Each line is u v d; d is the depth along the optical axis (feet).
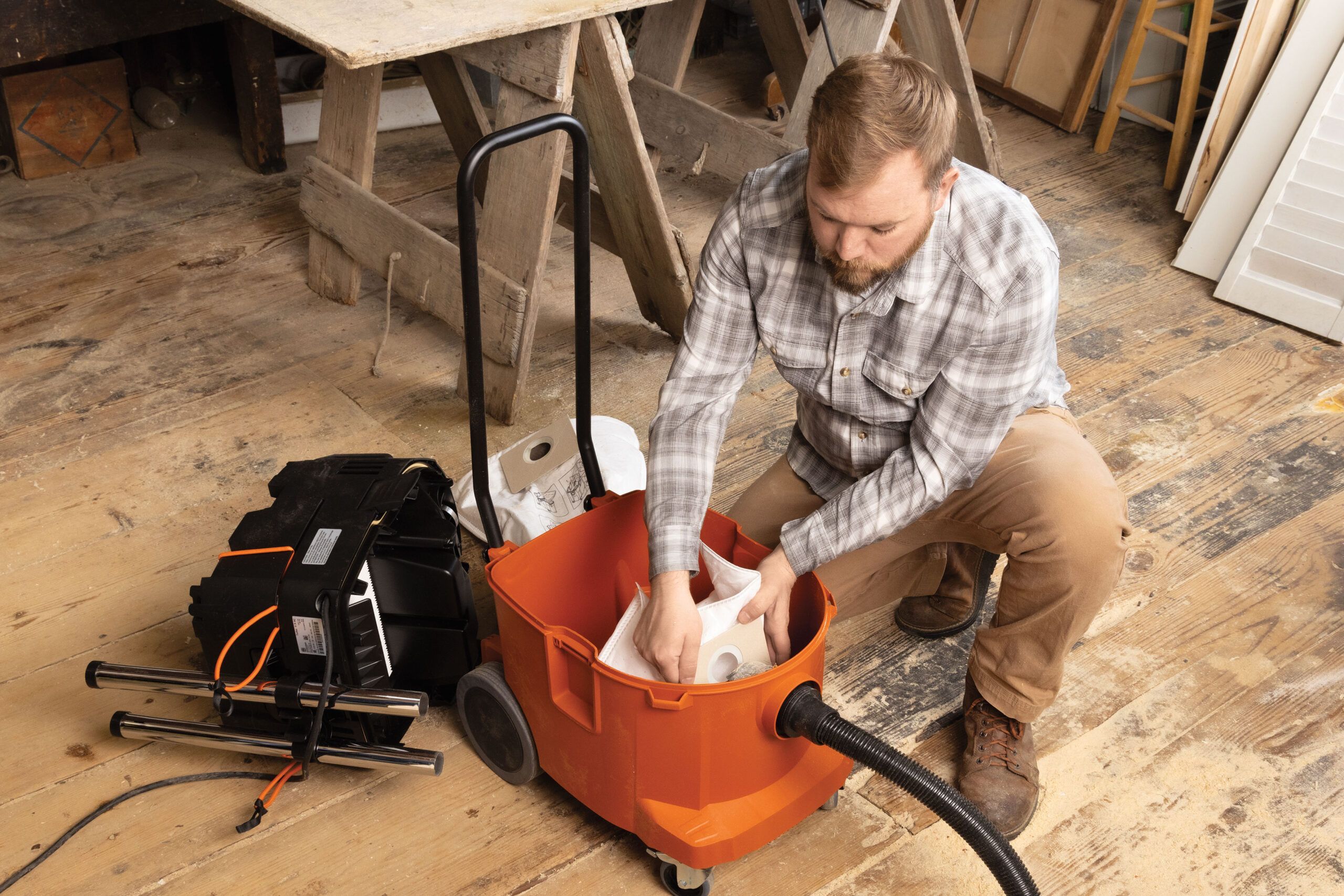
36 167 9.78
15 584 5.95
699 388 4.77
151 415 7.25
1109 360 8.27
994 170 9.81
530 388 7.72
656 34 9.60
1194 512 6.83
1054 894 4.61
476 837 4.78
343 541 4.71
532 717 4.59
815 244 4.37
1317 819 4.98
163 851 4.68
